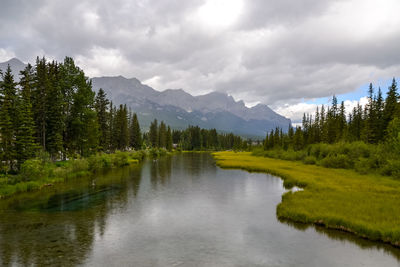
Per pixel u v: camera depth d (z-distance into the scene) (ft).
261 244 51.11
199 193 101.35
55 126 165.78
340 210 66.80
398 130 158.30
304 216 65.05
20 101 130.11
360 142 182.70
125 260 43.60
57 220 65.72
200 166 212.23
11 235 54.80
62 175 132.57
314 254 46.50
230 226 62.13
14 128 121.70
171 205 82.33
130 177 142.72
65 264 41.70
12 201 85.51
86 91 199.21
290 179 126.21
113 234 56.18
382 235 51.29
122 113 323.16
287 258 44.88
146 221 65.82
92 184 119.34
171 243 51.49
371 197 79.56
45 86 161.17
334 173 144.15
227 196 96.17
